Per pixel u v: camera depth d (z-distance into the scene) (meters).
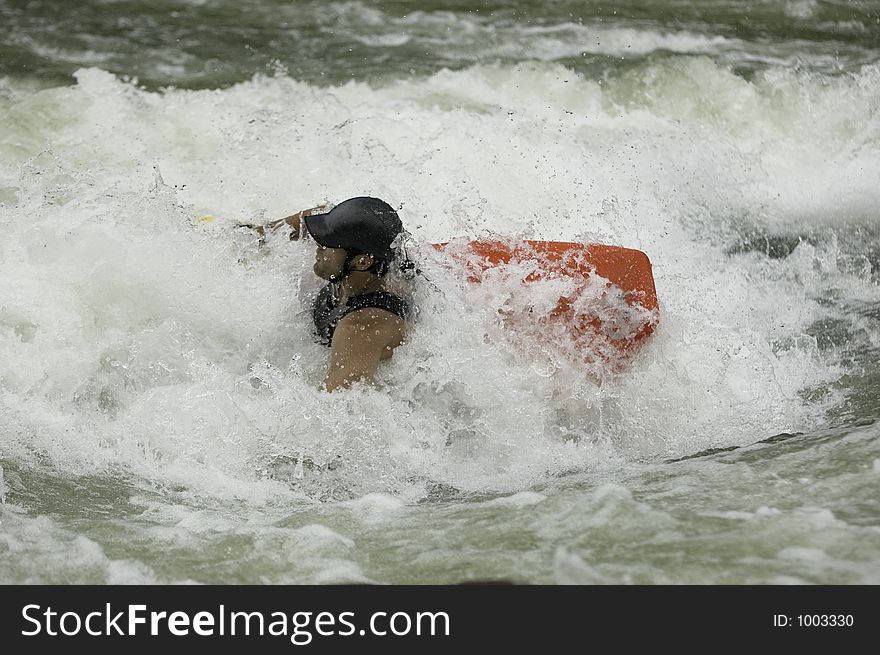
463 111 28.23
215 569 10.57
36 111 26.42
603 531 10.73
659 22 35.94
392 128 26.30
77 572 10.52
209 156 25.05
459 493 13.14
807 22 36.75
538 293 15.23
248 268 15.82
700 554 9.99
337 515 11.95
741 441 14.28
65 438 14.09
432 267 15.02
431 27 34.34
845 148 28.77
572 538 10.67
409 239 14.82
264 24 33.72
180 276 15.71
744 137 29.14
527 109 29.03
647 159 26.66
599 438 14.89
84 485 12.96
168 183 23.41
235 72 29.92
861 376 16.73
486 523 11.30
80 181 22.98
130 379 15.03
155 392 14.64
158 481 13.30
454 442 14.39
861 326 19.27
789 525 10.39
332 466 13.80
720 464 12.70
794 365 17.14
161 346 15.27
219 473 13.59
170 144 25.64
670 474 12.59
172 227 16.30
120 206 16.69
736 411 15.21
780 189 26.62
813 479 11.62
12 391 14.79
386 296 14.15
